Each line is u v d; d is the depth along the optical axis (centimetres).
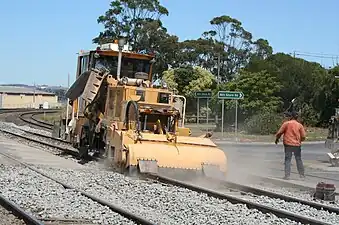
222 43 8600
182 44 7794
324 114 6406
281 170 2272
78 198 1334
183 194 1447
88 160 2200
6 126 4428
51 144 2902
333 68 7138
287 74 7212
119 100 1933
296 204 1374
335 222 1179
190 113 5959
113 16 7362
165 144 1764
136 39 7388
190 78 6234
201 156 1738
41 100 12650
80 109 2312
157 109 1875
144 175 1681
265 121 4784
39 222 1033
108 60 2261
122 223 1090
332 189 1488
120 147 1758
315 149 3669
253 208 1293
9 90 12581
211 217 1166
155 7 7469
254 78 5122
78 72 2464
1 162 2042
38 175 1694
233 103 5091
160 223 1084
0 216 1141
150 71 2308
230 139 4094
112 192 1469
